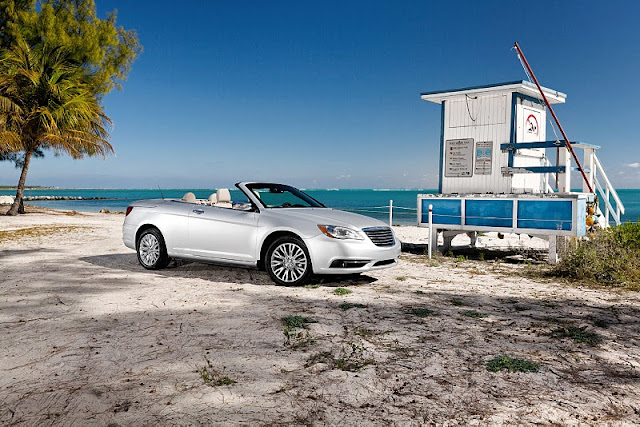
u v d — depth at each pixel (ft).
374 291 21.53
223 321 15.94
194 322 15.80
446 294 21.18
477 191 35.88
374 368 11.69
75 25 88.48
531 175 36.24
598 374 11.52
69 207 162.30
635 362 12.42
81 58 88.94
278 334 14.51
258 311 17.39
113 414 9.15
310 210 24.27
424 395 10.17
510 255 37.04
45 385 10.54
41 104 79.77
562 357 12.73
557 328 15.61
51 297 19.43
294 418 9.04
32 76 75.87
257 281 23.70
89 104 83.10
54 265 27.86
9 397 9.94
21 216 76.64
